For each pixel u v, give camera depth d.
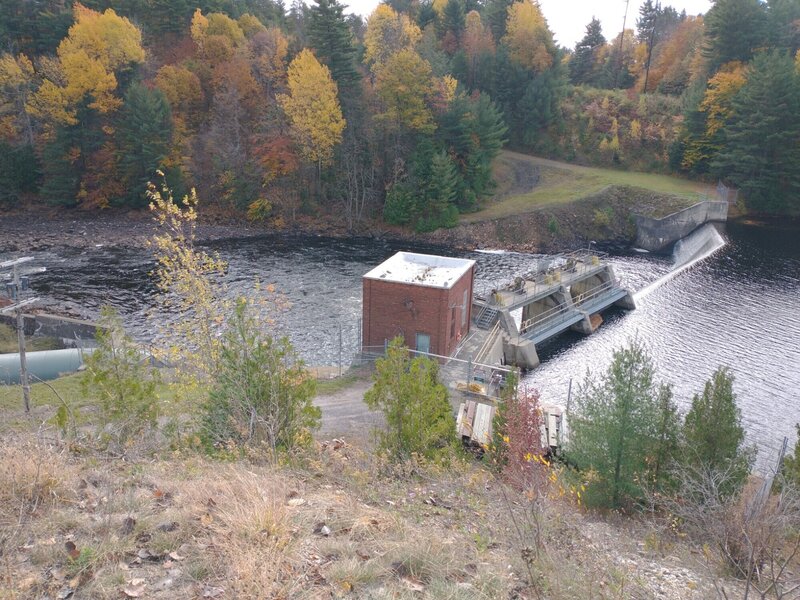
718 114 79.56
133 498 8.30
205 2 92.94
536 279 46.72
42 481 8.23
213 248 61.97
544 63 90.06
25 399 21.45
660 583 9.05
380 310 32.22
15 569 6.43
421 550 7.59
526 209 70.62
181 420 18.03
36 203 74.06
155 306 43.94
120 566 6.57
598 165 86.94
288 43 82.31
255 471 10.71
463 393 27.97
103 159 72.69
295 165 72.06
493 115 74.81
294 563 6.88
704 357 38.06
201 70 79.81
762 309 45.88
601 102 92.25
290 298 46.28
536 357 38.47
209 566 6.67
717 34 88.44
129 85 73.62
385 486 11.70
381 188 74.62
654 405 17.61
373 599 6.39
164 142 71.75
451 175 70.00
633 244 70.44
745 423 30.02
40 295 45.66
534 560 7.96
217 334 23.14
